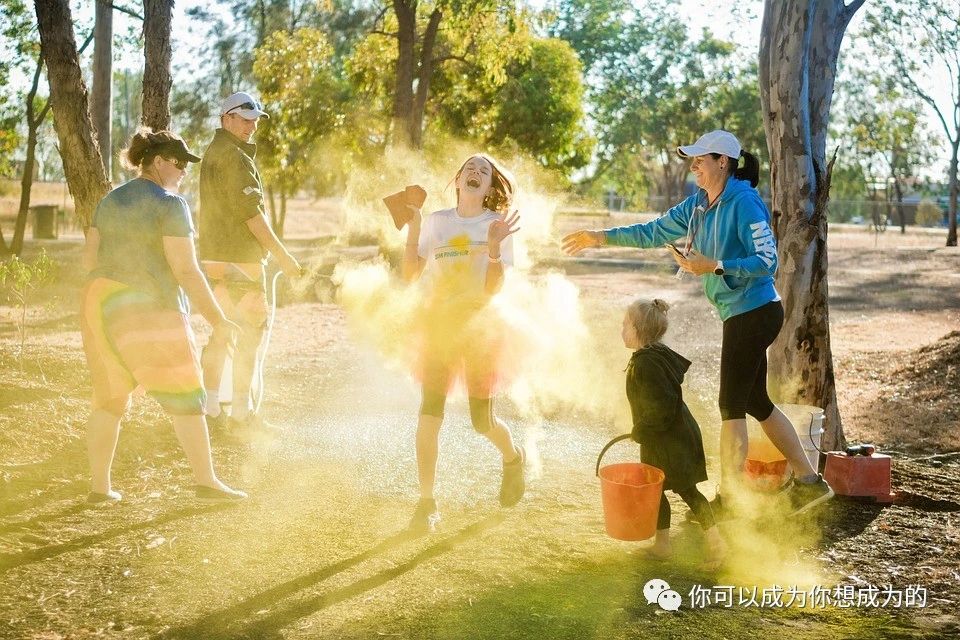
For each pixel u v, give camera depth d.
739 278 4.52
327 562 4.06
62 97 6.84
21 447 5.41
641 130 63.75
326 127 24.69
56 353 8.30
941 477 5.80
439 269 4.73
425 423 4.57
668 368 4.17
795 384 6.04
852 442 6.96
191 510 4.70
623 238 5.17
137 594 3.67
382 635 3.35
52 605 3.55
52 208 34.22
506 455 4.84
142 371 4.44
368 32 24.44
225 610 3.54
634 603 3.71
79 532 4.32
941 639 3.45
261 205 6.01
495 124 32.75
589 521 4.75
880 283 22.31
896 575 4.10
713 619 3.58
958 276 24.11
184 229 4.40
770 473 4.91
